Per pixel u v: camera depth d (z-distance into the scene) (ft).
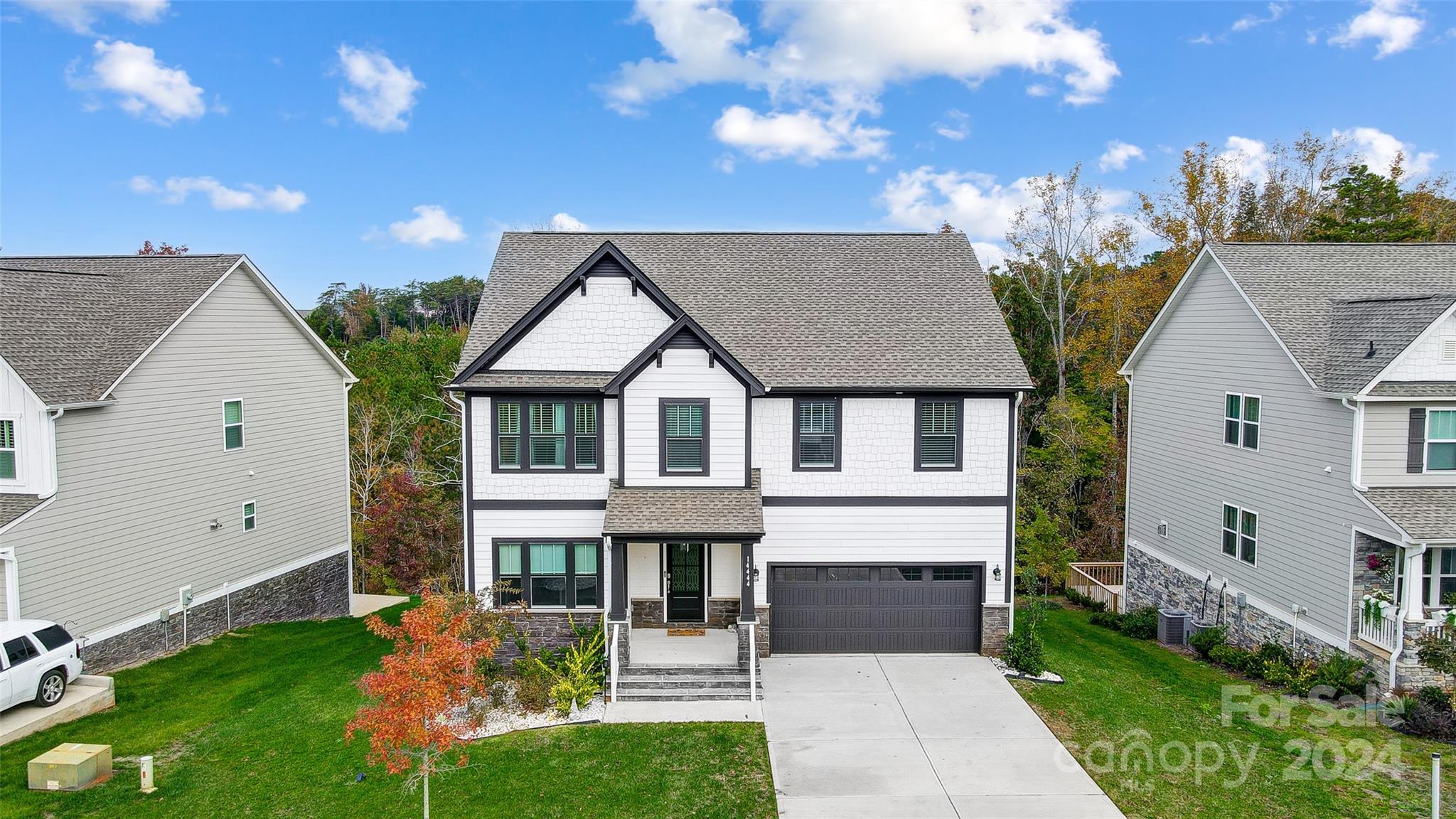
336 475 88.28
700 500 59.47
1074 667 62.85
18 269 67.00
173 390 66.59
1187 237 122.83
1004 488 63.46
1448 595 56.24
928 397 63.05
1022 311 140.15
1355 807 41.14
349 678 59.57
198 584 69.36
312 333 82.53
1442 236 125.59
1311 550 60.70
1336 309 65.10
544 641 61.67
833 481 63.31
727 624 66.13
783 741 48.96
